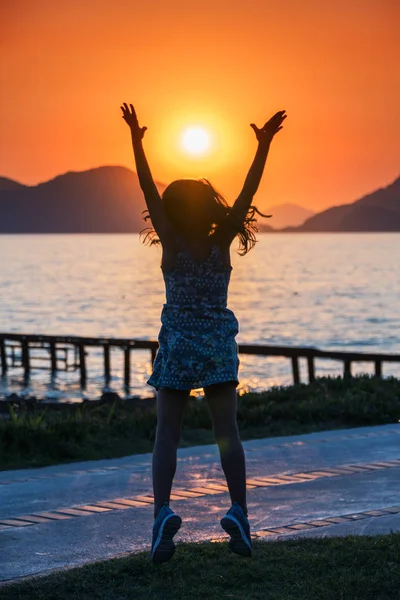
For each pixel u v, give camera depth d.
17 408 19.80
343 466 9.20
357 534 6.48
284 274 174.88
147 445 11.23
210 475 8.88
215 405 5.33
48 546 6.38
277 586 5.16
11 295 114.81
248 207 5.35
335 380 16.36
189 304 5.29
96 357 56.94
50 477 8.96
